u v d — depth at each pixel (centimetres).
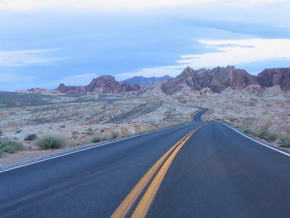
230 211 718
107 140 3184
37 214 709
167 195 848
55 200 820
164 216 679
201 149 1930
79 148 2214
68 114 16262
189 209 729
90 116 15038
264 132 3222
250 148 2017
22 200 830
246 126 6000
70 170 1266
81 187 959
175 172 1172
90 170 1254
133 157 1611
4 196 876
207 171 1196
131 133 4422
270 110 10056
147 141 2634
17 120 15850
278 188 938
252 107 16750
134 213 693
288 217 683
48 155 1884
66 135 4512
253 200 808
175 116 13612
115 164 1394
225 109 16762
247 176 1109
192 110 15750
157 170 1211
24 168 1339
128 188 930
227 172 1179
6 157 1906
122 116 14138
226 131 4094
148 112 14712
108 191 901
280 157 1598
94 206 757
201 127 5266
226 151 1836
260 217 680
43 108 19650
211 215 689
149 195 835
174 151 1806
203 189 917
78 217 681
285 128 3844
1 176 1169
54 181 1059
